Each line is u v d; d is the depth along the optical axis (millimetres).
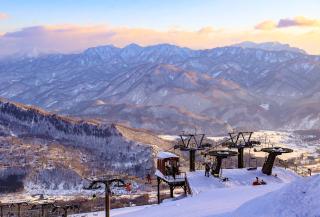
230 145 81750
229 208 38812
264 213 30516
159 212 43469
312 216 27094
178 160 74375
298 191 30703
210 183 66312
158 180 77875
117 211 77000
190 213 39156
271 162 71188
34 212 98188
